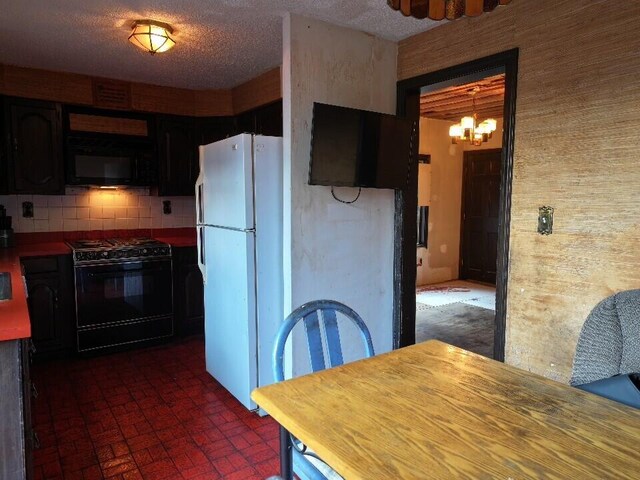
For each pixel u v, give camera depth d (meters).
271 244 2.68
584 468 0.91
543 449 0.97
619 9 1.89
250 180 2.58
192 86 4.06
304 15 2.53
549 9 2.13
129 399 2.84
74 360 3.51
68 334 3.54
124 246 3.69
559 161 2.13
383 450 0.97
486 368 1.45
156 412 2.67
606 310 1.48
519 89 2.28
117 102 3.82
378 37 2.86
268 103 3.62
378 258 3.03
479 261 6.75
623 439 1.02
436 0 1.16
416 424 1.08
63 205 3.90
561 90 2.11
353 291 2.92
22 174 3.45
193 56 3.22
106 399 2.83
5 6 2.37
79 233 4.00
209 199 3.03
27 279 3.31
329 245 2.78
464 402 1.20
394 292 3.12
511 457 0.94
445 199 6.66
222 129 4.22
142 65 3.42
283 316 2.74
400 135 2.81
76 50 3.07
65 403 2.77
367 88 2.84
